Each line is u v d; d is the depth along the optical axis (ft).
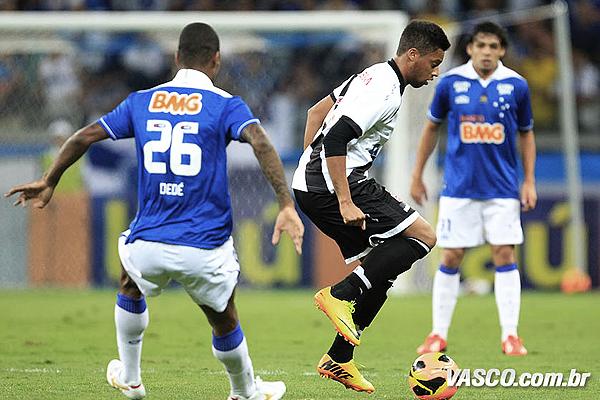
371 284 52.95
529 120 77.87
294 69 177.99
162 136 45.68
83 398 50.78
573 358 72.64
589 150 186.60
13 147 152.56
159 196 45.34
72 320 102.06
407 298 137.18
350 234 55.62
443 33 55.21
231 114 45.91
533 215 152.25
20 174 151.53
